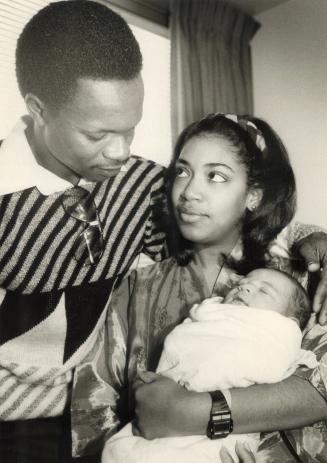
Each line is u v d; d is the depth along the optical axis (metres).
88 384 0.88
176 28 1.30
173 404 0.73
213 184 0.86
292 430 0.78
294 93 1.29
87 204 0.87
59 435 0.88
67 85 0.74
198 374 0.76
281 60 1.33
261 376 0.75
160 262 0.93
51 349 0.88
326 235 0.90
